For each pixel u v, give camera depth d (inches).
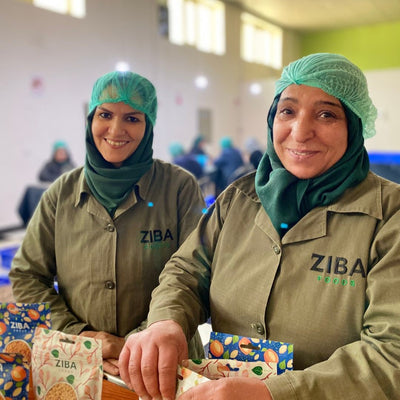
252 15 342.6
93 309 48.8
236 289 36.3
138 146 51.0
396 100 255.1
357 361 27.6
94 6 246.8
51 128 229.9
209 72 330.3
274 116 37.2
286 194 35.4
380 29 331.3
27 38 213.9
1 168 209.2
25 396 32.9
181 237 50.7
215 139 342.3
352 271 31.4
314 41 359.3
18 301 50.7
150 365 29.6
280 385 26.8
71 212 50.4
